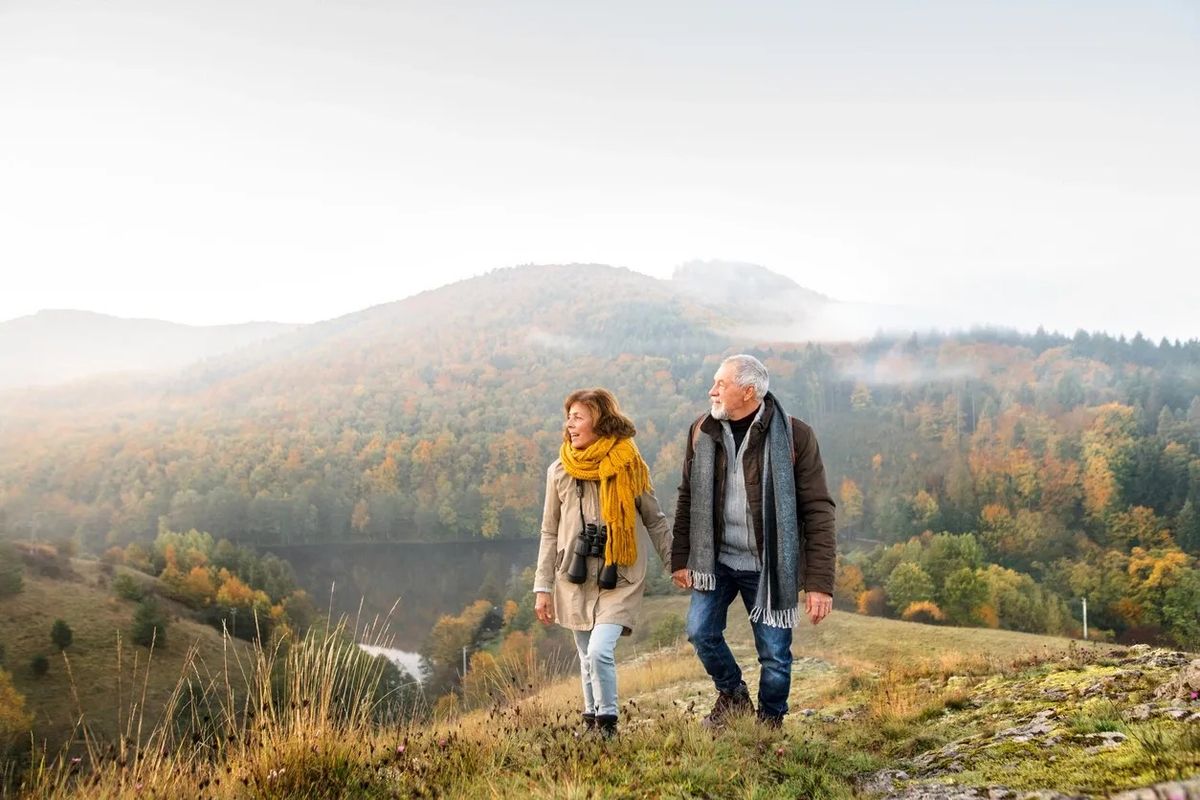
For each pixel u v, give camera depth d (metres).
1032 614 82.25
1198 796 1.63
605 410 3.83
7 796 2.61
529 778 2.88
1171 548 99.44
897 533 118.62
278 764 2.95
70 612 64.06
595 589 3.80
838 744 3.45
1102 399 165.12
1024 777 2.44
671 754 3.10
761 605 3.54
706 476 3.72
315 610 82.19
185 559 93.62
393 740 3.42
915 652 8.53
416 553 143.38
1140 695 3.16
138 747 2.85
